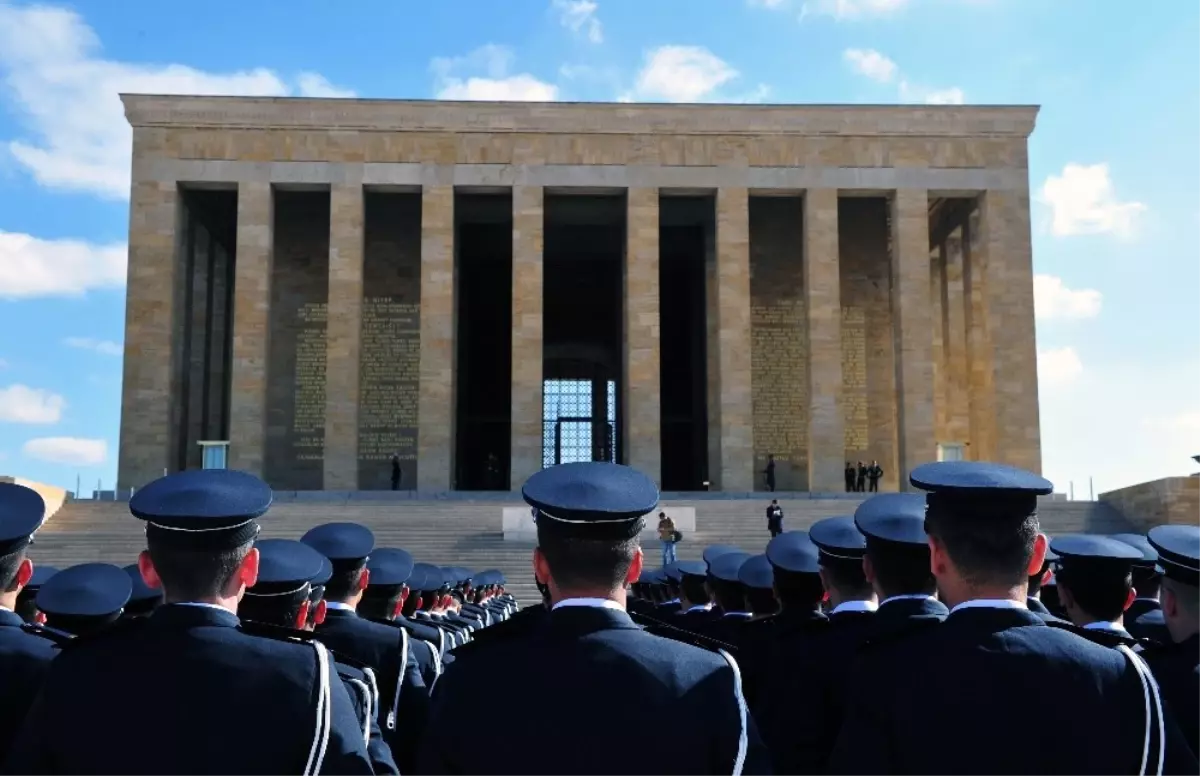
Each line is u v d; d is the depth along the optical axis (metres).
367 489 60.25
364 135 58.12
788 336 62.75
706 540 45.69
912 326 57.78
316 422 60.53
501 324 71.56
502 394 71.25
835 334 57.72
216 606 4.70
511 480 56.00
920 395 57.12
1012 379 57.66
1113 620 6.27
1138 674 4.39
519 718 4.25
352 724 4.59
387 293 62.06
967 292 61.31
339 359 56.59
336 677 4.66
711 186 58.44
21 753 4.41
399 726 7.32
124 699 4.39
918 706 4.36
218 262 65.81
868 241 64.12
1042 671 4.31
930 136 59.22
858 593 6.91
